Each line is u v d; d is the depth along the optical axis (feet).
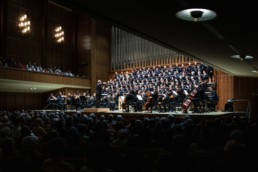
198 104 47.75
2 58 71.97
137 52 94.38
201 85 49.44
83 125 21.04
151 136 18.53
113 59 101.50
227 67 53.11
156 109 59.93
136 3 20.85
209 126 20.45
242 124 23.97
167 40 33.09
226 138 19.98
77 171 11.76
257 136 16.98
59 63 94.27
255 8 20.48
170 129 19.44
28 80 72.90
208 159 11.74
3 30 77.71
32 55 85.35
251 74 64.13
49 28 91.45
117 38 101.09
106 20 25.46
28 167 10.50
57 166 10.48
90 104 69.77
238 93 69.62
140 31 29.53
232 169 10.48
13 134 21.44
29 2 84.99
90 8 22.33
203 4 20.33
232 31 27.71
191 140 19.19
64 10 96.89
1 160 10.34
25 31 82.58
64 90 84.58
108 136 17.28
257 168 10.29
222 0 19.25
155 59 89.20
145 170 12.07
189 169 11.70
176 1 20.07
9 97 78.54
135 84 71.31
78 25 101.14
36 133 22.15
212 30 27.81
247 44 32.89
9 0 79.10
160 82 67.05
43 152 13.71
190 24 25.96
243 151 10.53
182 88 53.67
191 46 35.91
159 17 24.20
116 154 12.15
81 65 98.78
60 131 17.84
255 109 51.70
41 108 86.94
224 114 44.47
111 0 20.36
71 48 99.40
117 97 64.39
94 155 11.68
